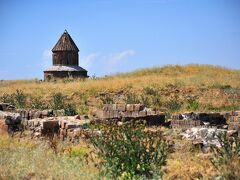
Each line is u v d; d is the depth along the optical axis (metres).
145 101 38.88
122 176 12.05
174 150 15.54
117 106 25.59
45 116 24.56
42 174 12.02
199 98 42.00
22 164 12.90
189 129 17.70
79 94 44.44
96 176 12.23
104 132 13.90
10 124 20.31
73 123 19.27
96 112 25.86
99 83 47.72
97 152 14.32
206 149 15.83
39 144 17.02
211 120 26.03
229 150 12.91
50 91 46.16
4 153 14.57
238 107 37.59
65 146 16.91
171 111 35.72
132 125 13.95
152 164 12.61
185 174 12.50
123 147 12.67
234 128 23.72
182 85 45.47
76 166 13.09
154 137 14.37
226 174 11.78
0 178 11.35
